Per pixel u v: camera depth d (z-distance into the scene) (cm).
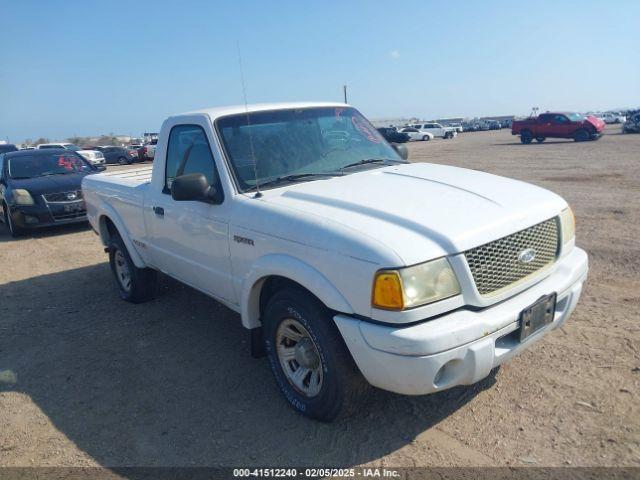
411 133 4912
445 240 287
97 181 616
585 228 778
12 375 442
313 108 464
